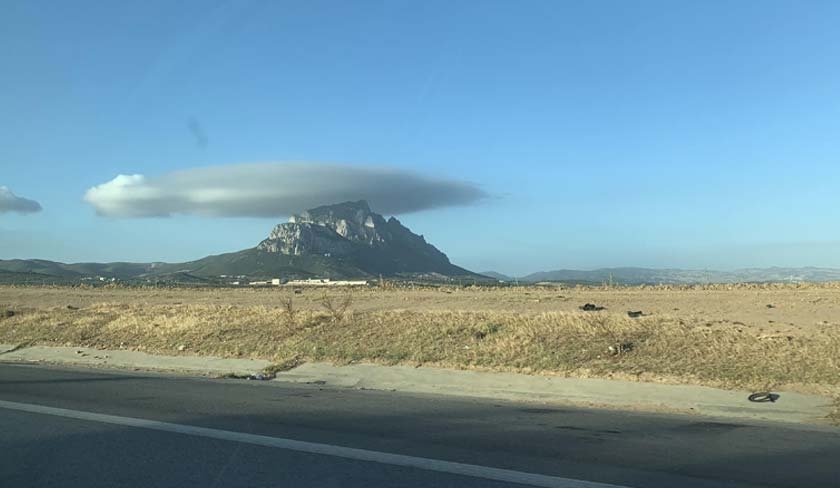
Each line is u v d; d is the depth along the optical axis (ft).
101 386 45.19
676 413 35.50
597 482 22.66
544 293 146.61
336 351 56.24
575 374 45.29
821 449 27.32
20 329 80.28
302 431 30.60
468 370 48.37
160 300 141.59
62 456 26.17
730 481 22.86
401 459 25.58
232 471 24.06
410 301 120.06
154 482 22.81
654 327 58.49
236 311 82.28
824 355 45.91
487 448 27.40
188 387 44.93
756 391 39.06
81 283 314.14
